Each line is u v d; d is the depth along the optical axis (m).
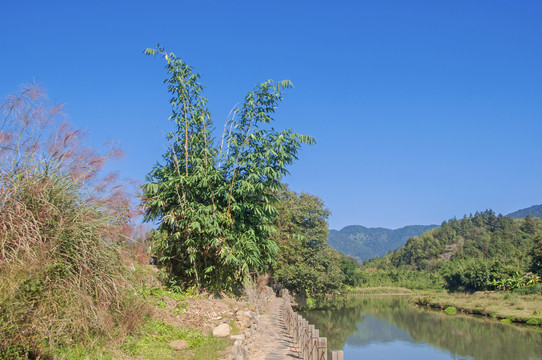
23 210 5.80
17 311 4.86
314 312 37.19
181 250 10.57
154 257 11.09
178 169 10.48
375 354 21.75
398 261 141.88
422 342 25.34
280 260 29.86
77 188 6.79
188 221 10.21
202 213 10.25
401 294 79.94
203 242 10.27
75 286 5.76
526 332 28.59
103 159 7.18
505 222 143.25
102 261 6.35
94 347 5.69
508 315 34.91
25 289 5.16
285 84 11.20
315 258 37.38
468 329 30.48
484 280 59.03
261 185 10.55
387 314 40.91
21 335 4.81
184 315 8.60
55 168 6.67
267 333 13.76
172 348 6.73
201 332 8.02
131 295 7.28
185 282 10.86
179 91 11.06
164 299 8.78
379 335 27.86
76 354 5.36
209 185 10.57
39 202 6.08
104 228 6.67
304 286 35.16
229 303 10.75
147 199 10.56
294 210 36.75
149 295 8.38
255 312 11.77
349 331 29.20
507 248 102.75
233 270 10.84
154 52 11.06
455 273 68.19
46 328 5.11
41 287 5.37
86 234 6.21
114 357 5.73
